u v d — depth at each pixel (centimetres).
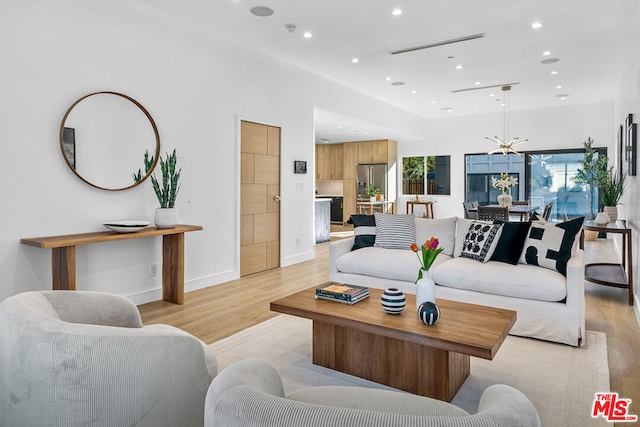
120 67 375
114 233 351
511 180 791
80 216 351
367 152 1091
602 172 768
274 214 567
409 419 78
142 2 389
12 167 309
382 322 224
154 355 134
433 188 1066
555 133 903
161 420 137
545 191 925
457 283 336
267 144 549
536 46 514
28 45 315
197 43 446
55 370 127
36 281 325
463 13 417
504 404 93
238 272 506
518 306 311
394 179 1094
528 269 322
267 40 490
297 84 595
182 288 400
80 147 348
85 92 350
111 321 195
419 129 1009
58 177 336
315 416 79
